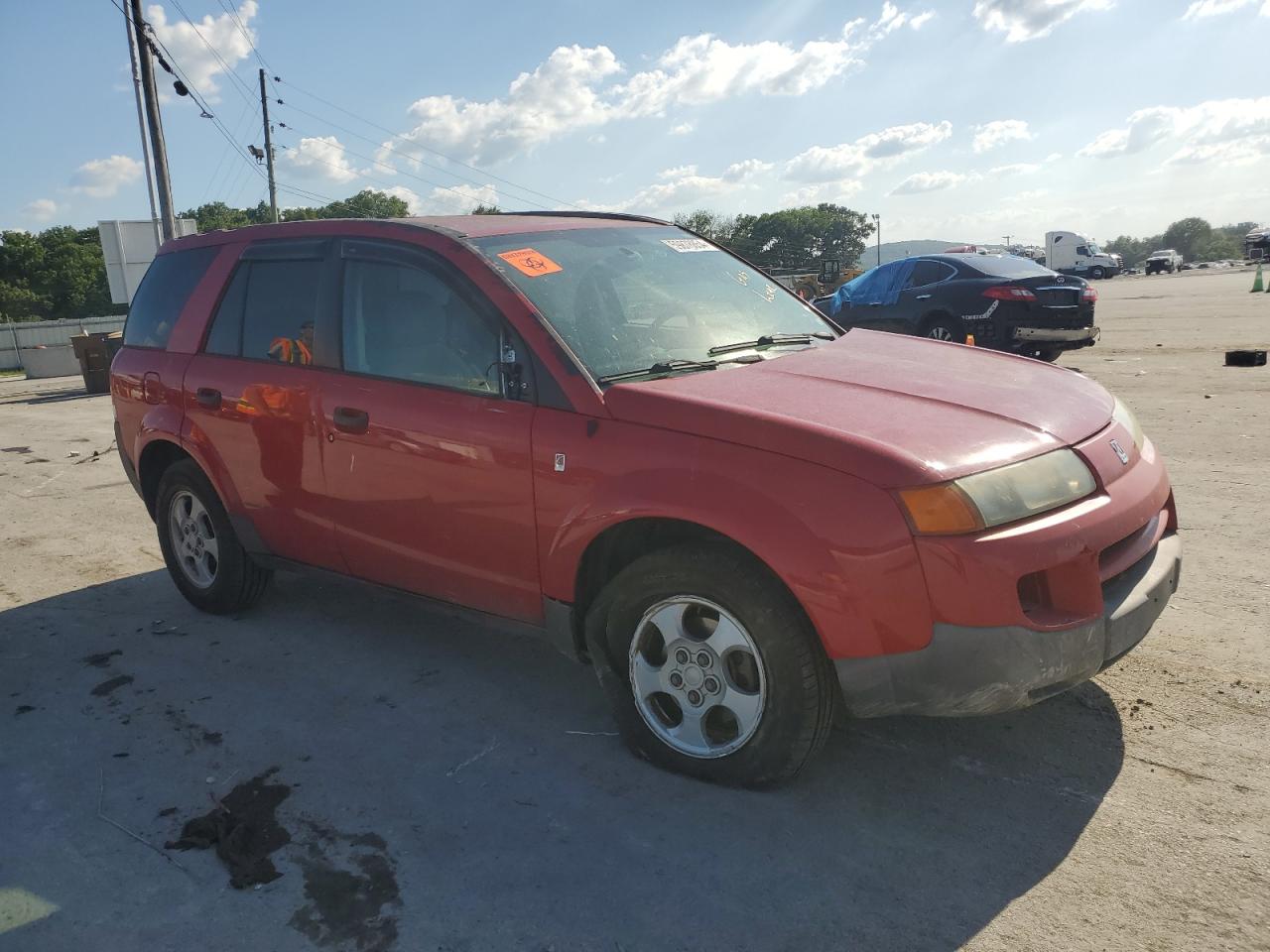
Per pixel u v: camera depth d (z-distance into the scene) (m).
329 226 4.19
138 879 2.75
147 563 5.90
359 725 3.64
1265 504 5.78
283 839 2.91
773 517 2.76
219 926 2.54
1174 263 71.25
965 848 2.73
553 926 2.48
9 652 4.54
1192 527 5.43
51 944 2.50
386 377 3.79
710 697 3.05
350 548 4.04
